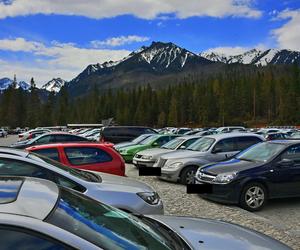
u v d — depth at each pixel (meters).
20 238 2.21
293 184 9.92
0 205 2.39
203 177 10.34
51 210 2.51
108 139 26.70
